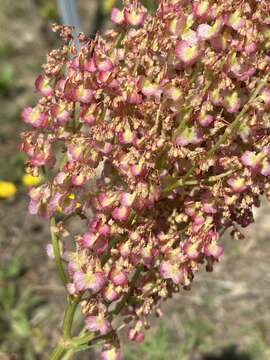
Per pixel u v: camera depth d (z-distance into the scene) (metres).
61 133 0.08
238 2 0.07
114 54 0.08
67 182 0.08
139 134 0.08
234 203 0.08
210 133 0.08
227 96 0.08
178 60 0.08
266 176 0.08
